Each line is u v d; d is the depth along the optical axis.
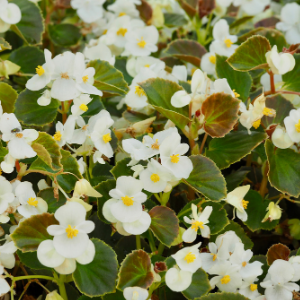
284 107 0.61
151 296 0.57
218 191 0.57
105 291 0.55
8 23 0.64
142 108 0.64
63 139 0.58
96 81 0.60
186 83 0.64
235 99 0.57
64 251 0.54
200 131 0.60
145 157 0.56
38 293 0.60
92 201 0.60
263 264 0.58
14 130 0.55
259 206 0.61
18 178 0.56
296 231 0.63
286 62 0.59
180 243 0.58
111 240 0.60
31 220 0.55
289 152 0.59
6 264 0.56
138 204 0.56
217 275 0.58
